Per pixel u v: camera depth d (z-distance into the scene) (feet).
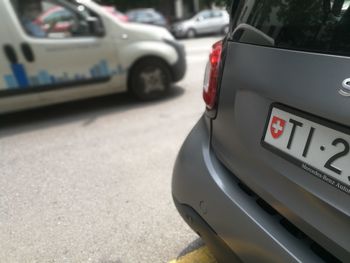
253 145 4.09
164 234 6.83
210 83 4.86
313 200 3.35
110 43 13.33
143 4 64.28
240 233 4.05
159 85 15.06
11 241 6.81
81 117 13.52
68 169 9.49
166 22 47.39
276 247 3.64
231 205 4.20
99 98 15.80
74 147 10.83
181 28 45.73
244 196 4.24
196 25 46.21
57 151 10.60
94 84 13.48
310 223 3.42
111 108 14.42
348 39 3.16
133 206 7.74
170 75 15.21
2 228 7.19
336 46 3.23
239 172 4.38
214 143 4.91
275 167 3.78
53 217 7.48
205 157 4.85
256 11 4.25
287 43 3.72
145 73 14.53
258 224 3.86
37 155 10.37
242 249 4.05
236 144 4.39
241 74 4.22
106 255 6.37
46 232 7.03
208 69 5.00
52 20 12.44
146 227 7.05
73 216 7.48
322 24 3.43
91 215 7.49
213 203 4.46
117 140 11.19
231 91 4.40
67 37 12.58
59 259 6.32
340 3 3.34
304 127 3.39
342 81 3.05
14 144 11.25
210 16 47.26
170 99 15.25
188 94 15.87
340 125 3.05
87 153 10.38
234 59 4.39
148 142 10.96
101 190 8.41
